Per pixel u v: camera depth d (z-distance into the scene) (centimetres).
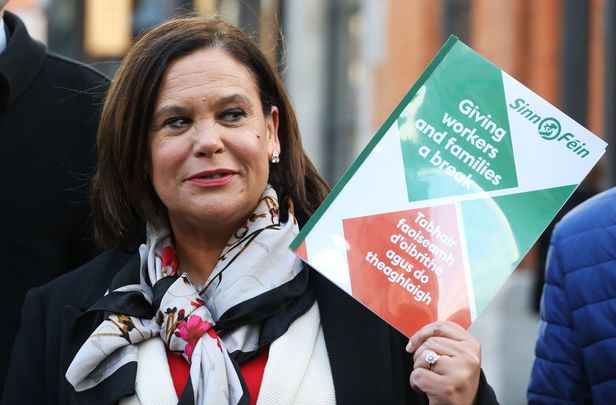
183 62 328
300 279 332
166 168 327
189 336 321
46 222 405
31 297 351
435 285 317
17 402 339
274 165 353
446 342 303
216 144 321
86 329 335
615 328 358
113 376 321
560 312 373
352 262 318
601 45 1073
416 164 321
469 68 324
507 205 319
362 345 326
